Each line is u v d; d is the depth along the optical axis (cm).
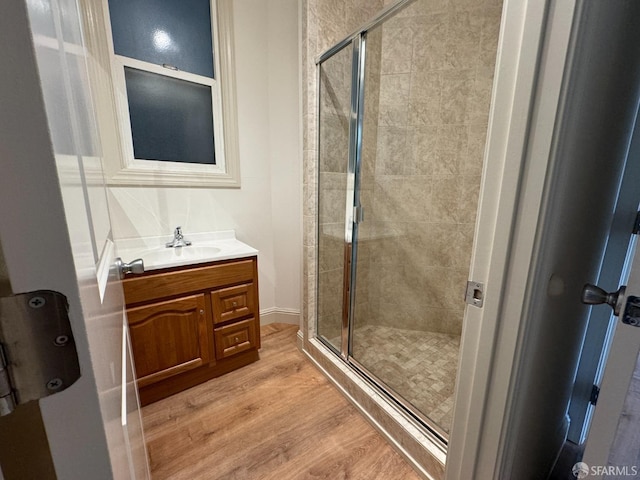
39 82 19
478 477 73
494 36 165
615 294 56
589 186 71
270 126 208
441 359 179
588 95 56
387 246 212
